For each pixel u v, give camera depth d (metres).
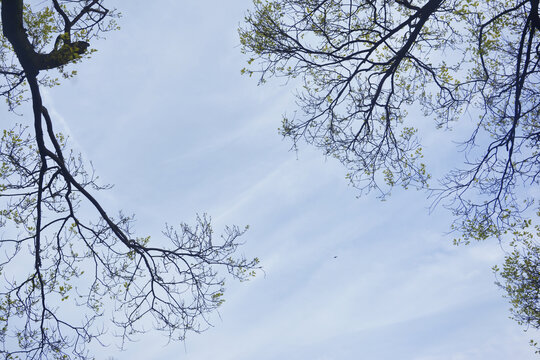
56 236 8.55
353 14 8.52
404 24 8.12
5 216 8.38
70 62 7.26
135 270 8.73
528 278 11.08
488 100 7.95
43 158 7.94
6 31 6.62
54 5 7.41
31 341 8.13
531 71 7.43
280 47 8.34
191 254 8.67
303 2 8.16
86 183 8.72
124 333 8.44
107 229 8.73
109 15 8.02
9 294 8.23
